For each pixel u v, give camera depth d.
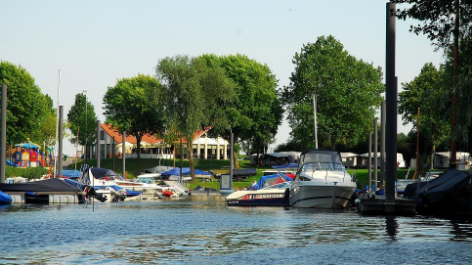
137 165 115.62
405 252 19.30
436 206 36.97
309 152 46.28
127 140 142.75
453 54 35.56
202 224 29.81
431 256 18.42
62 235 24.55
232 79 109.69
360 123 98.12
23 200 49.03
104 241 22.58
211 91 90.25
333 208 43.19
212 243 21.88
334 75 98.31
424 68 95.25
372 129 99.75
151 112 117.19
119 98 116.75
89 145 139.38
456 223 29.53
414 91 89.88
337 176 43.88
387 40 34.19
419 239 22.75
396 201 35.47
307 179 43.84
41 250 20.14
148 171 99.00
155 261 17.86
